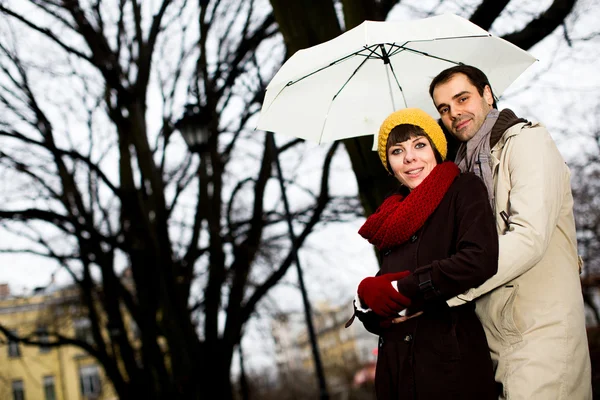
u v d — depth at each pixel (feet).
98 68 36.73
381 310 7.11
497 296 7.28
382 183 12.63
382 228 7.67
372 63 10.04
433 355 6.98
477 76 8.05
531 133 7.38
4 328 50.14
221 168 43.91
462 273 6.63
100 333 54.13
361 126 10.68
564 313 7.02
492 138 7.69
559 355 6.86
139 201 39.78
